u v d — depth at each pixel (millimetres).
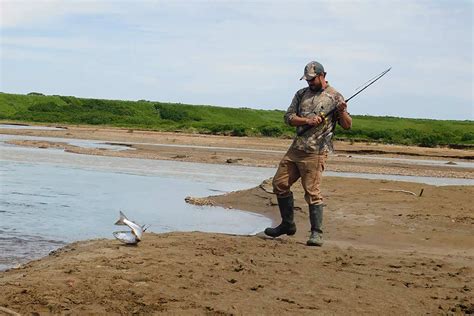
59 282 5547
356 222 10656
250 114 90438
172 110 85000
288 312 5078
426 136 57906
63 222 10672
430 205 12438
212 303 5199
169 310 4965
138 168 23219
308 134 8203
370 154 40062
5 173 18922
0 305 4898
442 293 5922
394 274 6703
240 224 11078
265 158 31172
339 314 5109
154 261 6555
